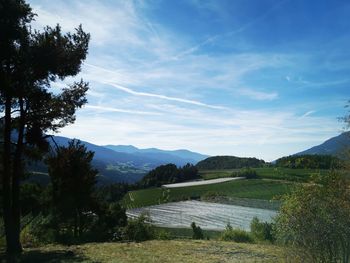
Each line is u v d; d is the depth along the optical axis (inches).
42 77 730.8
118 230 1067.9
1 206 858.8
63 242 921.5
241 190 4977.9
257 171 6348.4
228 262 561.6
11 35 657.0
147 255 636.7
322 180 327.9
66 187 1003.9
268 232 1002.1
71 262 570.3
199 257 614.2
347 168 328.2
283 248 342.3
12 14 658.2
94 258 605.6
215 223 2551.7
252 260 573.9
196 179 7322.8
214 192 5137.8
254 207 3641.7
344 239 306.8
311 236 315.0
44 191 1069.8
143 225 1059.3
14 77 684.7
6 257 641.0
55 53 708.0
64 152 1007.6
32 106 738.8
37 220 1002.1
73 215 1016.9
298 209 323.0
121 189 5413.4
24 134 754.8
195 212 3538.4
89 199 1050.7
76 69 768.3
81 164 1023.0
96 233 1019.3
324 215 314.0
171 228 2167.8
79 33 762.8
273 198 365.7
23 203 1342.3
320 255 313.1
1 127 792.9
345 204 310.0
